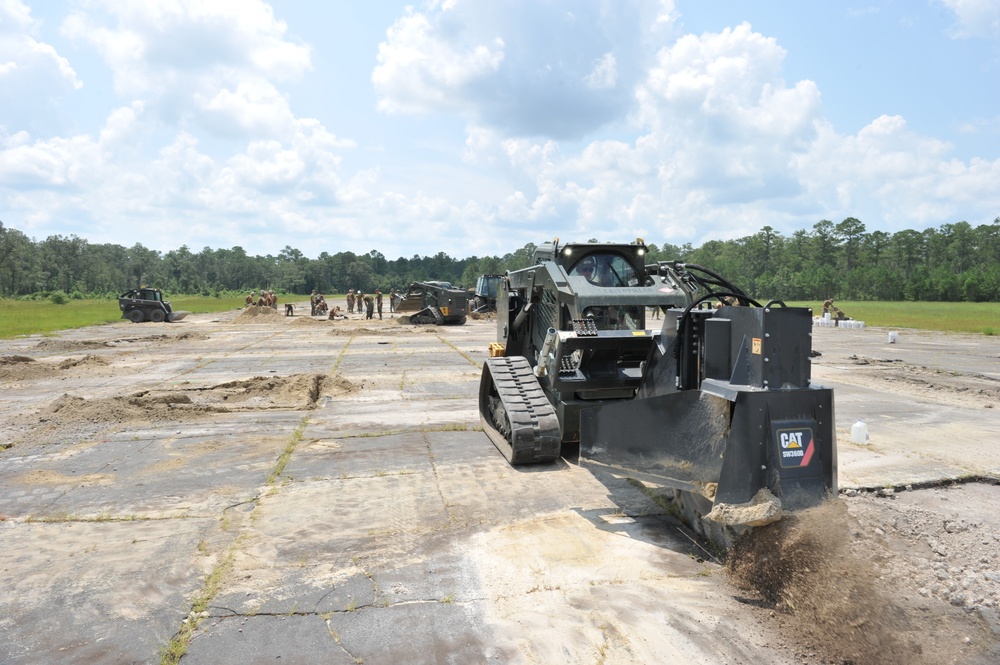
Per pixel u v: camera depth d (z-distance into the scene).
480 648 2.95
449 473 5.84
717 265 128.12
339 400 9.71
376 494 5.24
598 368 6.27
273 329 26.02
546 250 7.36
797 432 3.42
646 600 3.40
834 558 3.17
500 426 7.03
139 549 4.12
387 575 3.73
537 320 7.30
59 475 5.78
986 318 38.12
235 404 9.40
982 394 10.09
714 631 3.08
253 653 2.92
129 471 5.91
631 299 5.84
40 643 3.02
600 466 4.54
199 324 29.27
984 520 4.65
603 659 2.86
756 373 3.51
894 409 8.95
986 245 125.69
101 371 13.07
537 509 4.86
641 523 4.55
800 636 3.01
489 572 3.76
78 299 79.69
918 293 102.06
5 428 7.72
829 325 29.53
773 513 3.21
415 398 9.89
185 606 3.38
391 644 2.99
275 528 4.48
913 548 3.76
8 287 102.56
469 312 35.91
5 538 4.31
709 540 4.14
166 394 9.68
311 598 3.45
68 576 3.73
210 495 5.22
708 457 3.59
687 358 4.27
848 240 131.62
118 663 2.85
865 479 5.52
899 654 2.75
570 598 3.43
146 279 149.00
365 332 23.45
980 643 2.80
